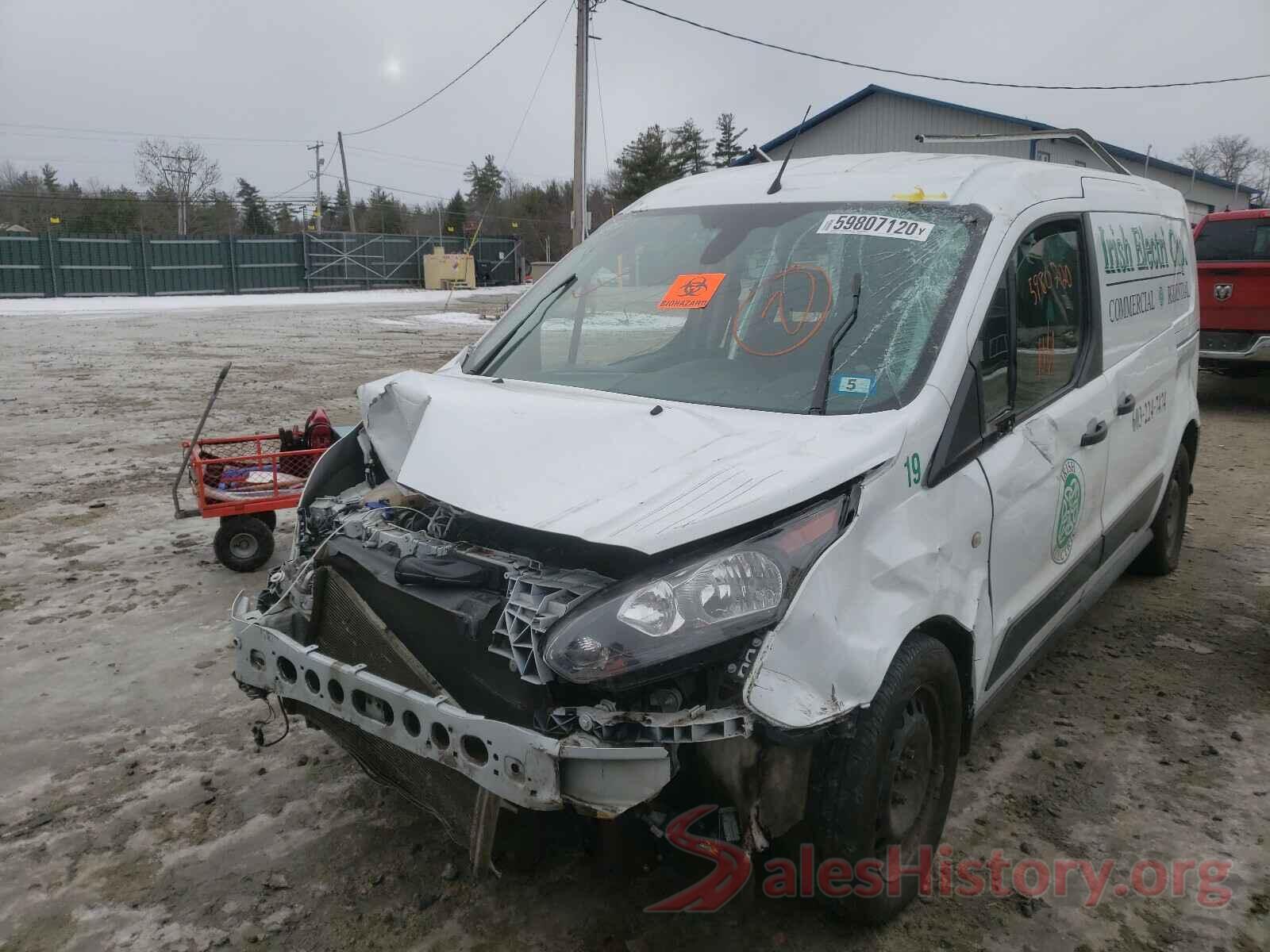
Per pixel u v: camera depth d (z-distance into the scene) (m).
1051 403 3.70
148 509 7.37
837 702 2.44
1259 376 13.37
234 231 69.31
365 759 2.99
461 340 21.59
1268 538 6.81
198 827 3.40
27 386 13.70
